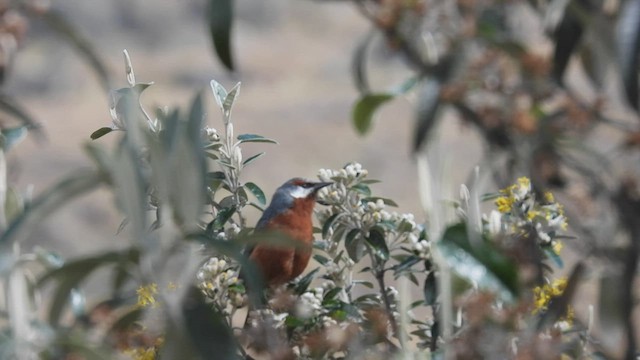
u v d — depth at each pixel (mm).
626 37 4152
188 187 4195
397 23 4059
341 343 5129
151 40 53625
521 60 4102
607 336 4727
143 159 4836
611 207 4391
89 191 4301
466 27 4051
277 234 4398
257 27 56250
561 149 4324
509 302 4410
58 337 4484
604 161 4305
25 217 4199
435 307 5879
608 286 4633
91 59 4852
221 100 6922
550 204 5711
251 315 6156
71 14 53562
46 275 4516
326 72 48219
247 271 4219
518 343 4816
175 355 4293
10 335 4535
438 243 4375
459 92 4082
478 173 4832
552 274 6090
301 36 54844
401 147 35594
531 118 4086
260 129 38656
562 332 5656
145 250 4242
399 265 6180
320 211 6953
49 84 46188
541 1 4703
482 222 6004
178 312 4285
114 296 5102
